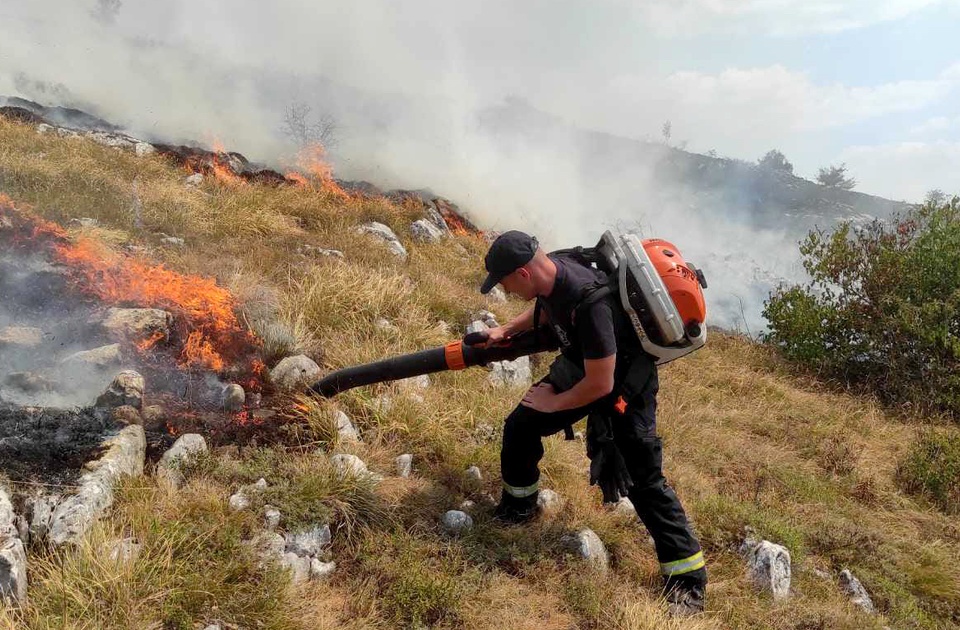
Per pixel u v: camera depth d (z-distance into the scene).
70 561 2.41
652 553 3.60
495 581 3.06
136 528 2.68
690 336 2.99
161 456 3.20
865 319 8.04
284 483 3.15
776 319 8.67
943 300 7.66
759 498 4.59
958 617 3.94
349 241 7.19
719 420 5.85
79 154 7.21
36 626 2.22
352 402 3.98
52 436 2.96
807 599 3.61
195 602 2.45
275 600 2.55
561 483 3.95
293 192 8.59
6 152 6.41
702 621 3.10
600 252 3.15
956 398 7.22
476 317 6.17
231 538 2.72
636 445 3.15
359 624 2.65
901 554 4.29
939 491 5.25
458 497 3.59
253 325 4.42
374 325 5.04
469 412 4.34
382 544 3.08
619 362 3.06
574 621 3.01
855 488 5.11
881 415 6.98
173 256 5.15
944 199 8.44
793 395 7.05
